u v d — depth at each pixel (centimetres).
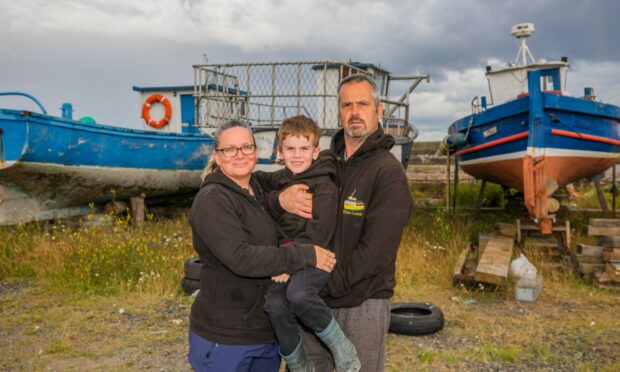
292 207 276
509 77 1323
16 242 867
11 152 898
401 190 275
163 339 532
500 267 702
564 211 1195
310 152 292
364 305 285
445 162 2162
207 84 1201
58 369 460
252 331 263
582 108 938
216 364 260
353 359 272
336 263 279
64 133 959
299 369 279
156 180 1204
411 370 462
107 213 1136
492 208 1442
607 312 621
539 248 840
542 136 905
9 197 963
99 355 491
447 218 1171
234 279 260
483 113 1066
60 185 1016
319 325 268
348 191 284
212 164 282
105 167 1061
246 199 268
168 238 924
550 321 590
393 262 293
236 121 273
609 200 1562
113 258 756
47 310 620
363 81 290
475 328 568
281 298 267
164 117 1456
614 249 727
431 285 733
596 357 488
